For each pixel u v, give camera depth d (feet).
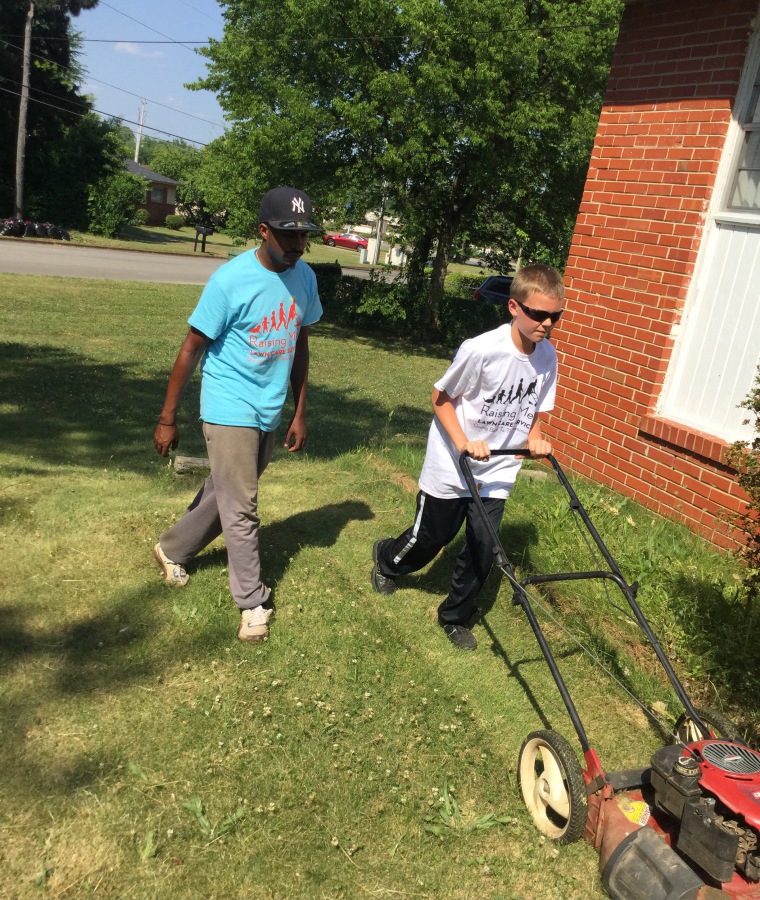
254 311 11.50
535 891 8.62
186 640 12.39
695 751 8.74
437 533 12.82
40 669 11.31
